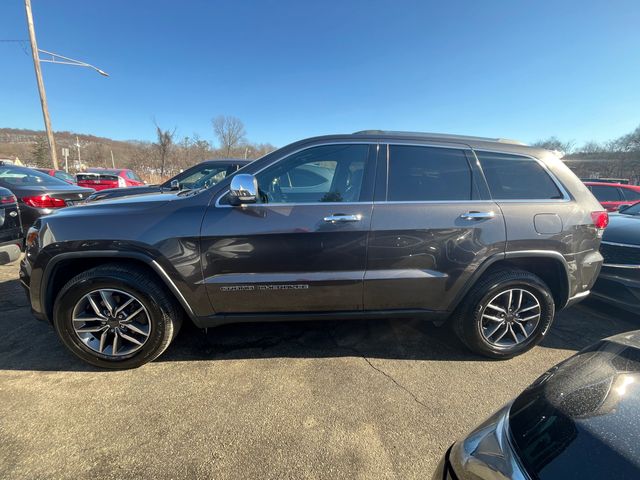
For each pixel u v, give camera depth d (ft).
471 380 8.34
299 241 8.11
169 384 7.98
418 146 8.83
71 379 8.08
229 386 7.95
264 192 8.30
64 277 8.54
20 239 13.46
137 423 6.79
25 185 18.81
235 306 8.39
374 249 8.29
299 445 6.35
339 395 7.72
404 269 8.48
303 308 8.57
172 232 7.88
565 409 3.75
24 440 6.32
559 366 4.73
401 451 6.26
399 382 8.21
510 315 9.07
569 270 9.02
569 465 3.16
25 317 10.96
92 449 6.17
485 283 8.79
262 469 5.85
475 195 8.70
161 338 8.30
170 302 8.30
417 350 9.61
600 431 3.35
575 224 8.90
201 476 5.70
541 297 8.97
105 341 8.34
